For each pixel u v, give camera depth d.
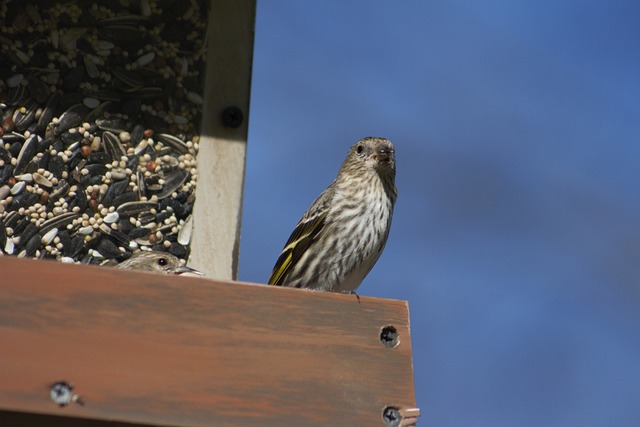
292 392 9.09
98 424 8.81
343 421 9.11
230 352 9.10
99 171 12.50
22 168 12.26
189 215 12.69
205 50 12.99
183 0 12.99
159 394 8.85
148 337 8.98
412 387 9.31
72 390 8.70
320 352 9.27
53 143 12.40
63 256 12.26
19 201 12.20
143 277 9.14
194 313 9.14
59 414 8.61
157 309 9.08
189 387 8.93
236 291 9.29
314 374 9.19
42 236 12.22
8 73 12.35
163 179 12.66
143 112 12.71
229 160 12.84
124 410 8.74
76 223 12.35
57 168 12.37
